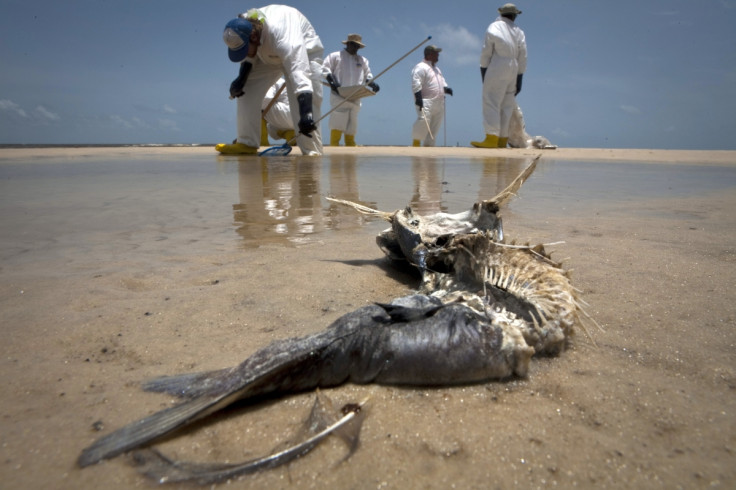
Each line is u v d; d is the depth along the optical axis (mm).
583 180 2338
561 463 383
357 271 855
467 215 852
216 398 425
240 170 2664
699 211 1411
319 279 805
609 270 831
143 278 798
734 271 815
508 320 528
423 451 396
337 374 481
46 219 1277
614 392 478
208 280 793
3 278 792
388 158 3811
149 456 385
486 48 5633
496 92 5750
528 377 505
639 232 1122
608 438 412
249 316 652
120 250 974
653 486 360
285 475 369
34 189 1859
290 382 466
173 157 3801
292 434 415
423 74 6219
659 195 1783
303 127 3588
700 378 501
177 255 941
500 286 630
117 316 645
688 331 600
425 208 1432
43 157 3824
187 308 675
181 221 1268
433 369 480
